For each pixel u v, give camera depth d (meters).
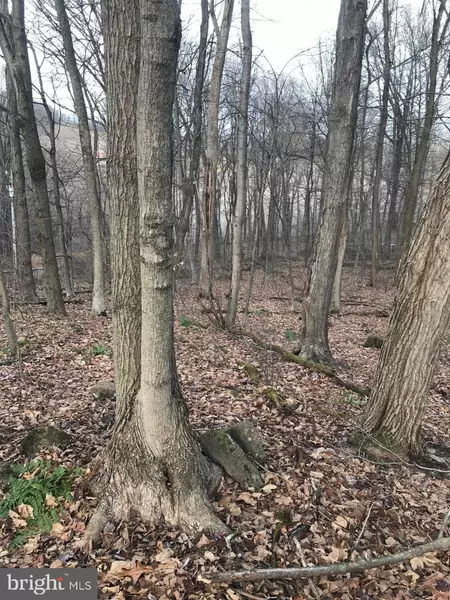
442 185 3.83
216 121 8.75
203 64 11.07
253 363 7.19
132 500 3.16
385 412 4.45
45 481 3.38
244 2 9.02
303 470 3.93
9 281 11.97
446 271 3.91
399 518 3.47
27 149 9.45
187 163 16.11
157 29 2.31
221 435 3.81
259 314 12.32
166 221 2.62
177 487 3.16
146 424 3.14
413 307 4.14
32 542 2.96
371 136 21.16
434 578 2.90
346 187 7.25
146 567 2.77
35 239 17.55
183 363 6.92
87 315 10.40
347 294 16.83
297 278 20.59
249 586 2.71
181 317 10.23
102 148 19.22
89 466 3.64
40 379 5.89
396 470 4.15
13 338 6.13
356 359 8.40
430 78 15.80
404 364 4.27
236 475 3.64
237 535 3.09
